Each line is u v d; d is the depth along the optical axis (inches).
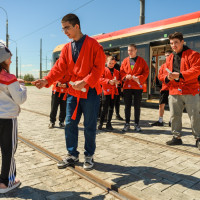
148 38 349.7
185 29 301.9
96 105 119.2
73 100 121.1
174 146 157.5
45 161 130.7
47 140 171.6
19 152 145.3
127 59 202.2
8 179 95.7
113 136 185.6
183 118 274.2
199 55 142.6
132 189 96.6
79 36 115.7
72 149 124.1
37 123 236.8
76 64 115.8
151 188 97.8
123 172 114.1
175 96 155.0
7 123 93.1
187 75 138.6
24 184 102.5
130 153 142.7
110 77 205.0
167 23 327.0
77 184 103.8
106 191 97.5
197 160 131.3
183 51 148.9
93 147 121.6
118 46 394.9
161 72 206.4
